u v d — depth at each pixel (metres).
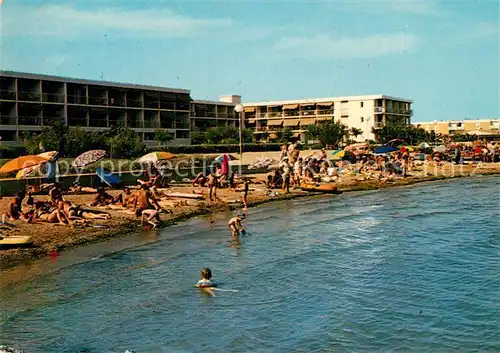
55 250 20.08
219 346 12.31
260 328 13.31
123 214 26.64
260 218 28.94
